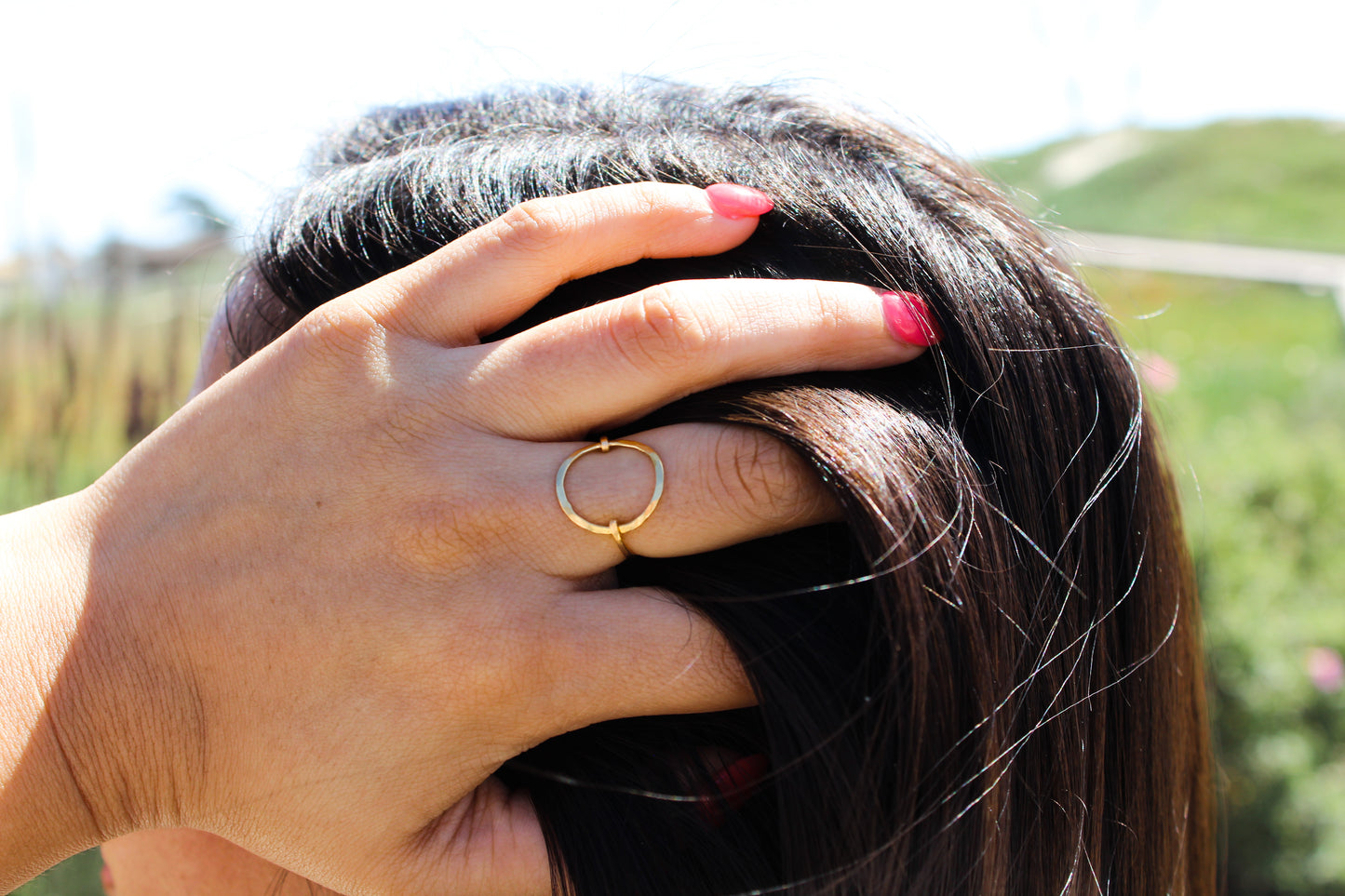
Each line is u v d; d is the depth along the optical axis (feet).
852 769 0.95
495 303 0.99
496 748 0.97
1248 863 2.78
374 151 1.14
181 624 0.96
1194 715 1.20
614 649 0.95
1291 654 2.89
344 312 0.98
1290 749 2.78
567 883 0.97
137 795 0.97
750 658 0.95
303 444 0.98
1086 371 1.04
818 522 0.96
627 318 0.96
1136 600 1.06
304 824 0.97
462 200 1.05
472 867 0.97
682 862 0.97
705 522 0.95
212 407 0.99
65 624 0.96
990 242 1.05
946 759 0.95
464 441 0.97
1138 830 1.08
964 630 0.94
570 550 0.96
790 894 0.95
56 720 0.95
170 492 0.99
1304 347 7.86
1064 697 1.00
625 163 1.06
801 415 0.95
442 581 0.96
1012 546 0.98
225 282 1.23
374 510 0.97
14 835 0.95
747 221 1.01
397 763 0.96
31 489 3.01
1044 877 1.00
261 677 0.96
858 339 0.97
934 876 0.95
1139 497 1.06
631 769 0.98
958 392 0.99
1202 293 9.39
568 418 0.97
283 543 0.97
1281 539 3.34
